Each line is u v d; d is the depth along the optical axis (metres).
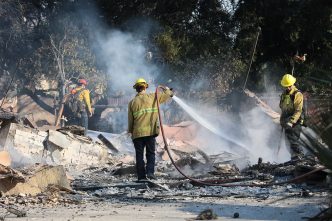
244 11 38.59
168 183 11.85
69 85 37.12
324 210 4.67
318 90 4.43
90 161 18.30
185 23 38.50
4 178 9.49
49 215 7.66
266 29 38.91
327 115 4.38
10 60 37.88
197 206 8.59
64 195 10.31
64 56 37.16
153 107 12.67
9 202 9.06
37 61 37.62
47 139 17.08
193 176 13.53
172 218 7.23
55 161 17.06
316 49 38.00
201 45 37.44
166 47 35.94
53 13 38.09
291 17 37.53
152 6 38.09
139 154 12.60
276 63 39.09
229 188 11.01
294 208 7.96
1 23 37.22
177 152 19.95
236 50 36.97
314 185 10.33
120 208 8.59
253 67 38.44
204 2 38.75
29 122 18.88
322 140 4.39
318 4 36.84
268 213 7.57
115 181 13.36
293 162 12.79
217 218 7.14
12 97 36.84
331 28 37.03
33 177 9.97
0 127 16.52
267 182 11.48
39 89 40.25
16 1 37.19
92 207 8.82
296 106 13.88
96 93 37.38
